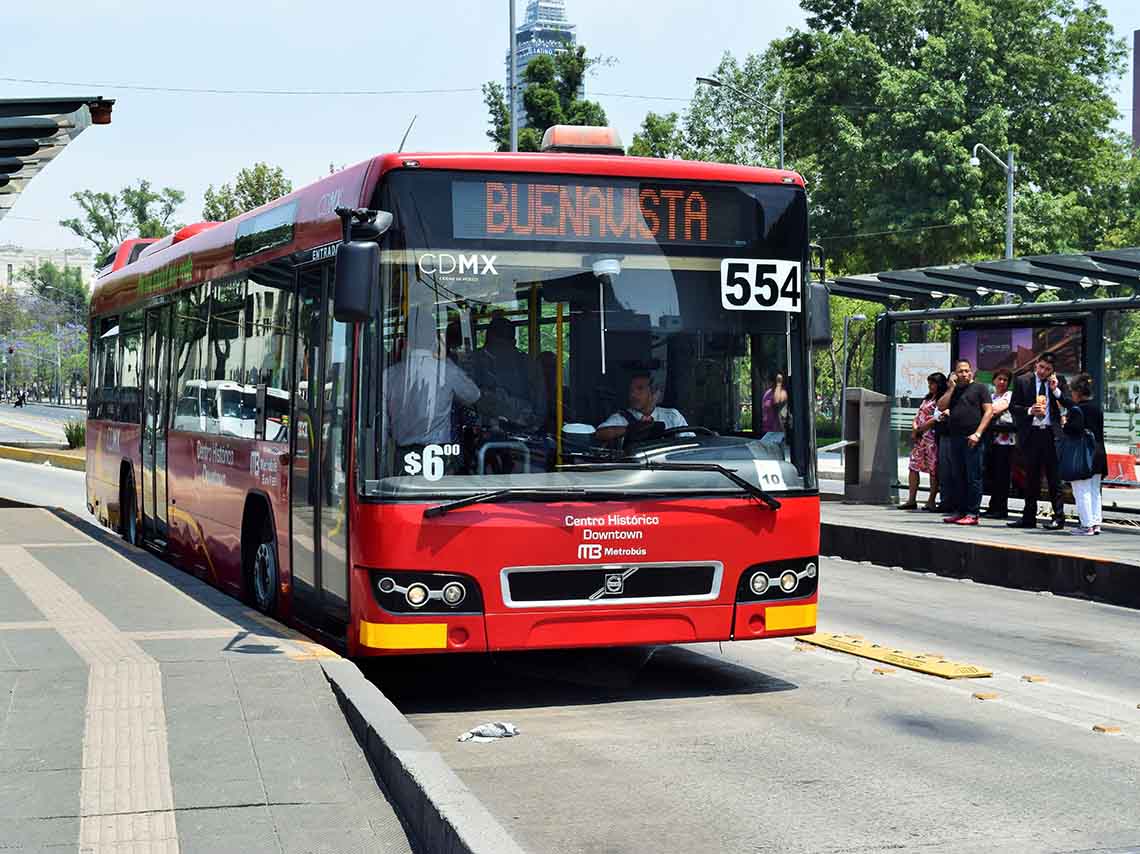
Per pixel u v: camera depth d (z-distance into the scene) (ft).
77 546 52.06
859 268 180.45
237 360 40.14
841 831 20.48
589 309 29.17
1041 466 61.05
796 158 197.57
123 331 58.75
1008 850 19.57
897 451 74.08
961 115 165.48
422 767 20.34
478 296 28.66
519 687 31.53
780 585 29.84
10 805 19.76
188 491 46.14
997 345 67.21
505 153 29.14
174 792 20.44
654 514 28.73
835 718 28.22
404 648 27.63
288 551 34.76
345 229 28.27
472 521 27.84
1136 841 20.01
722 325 29.91
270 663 28.40
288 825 19.21
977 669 33.32
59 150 41.06
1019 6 171.42
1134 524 61.05
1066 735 26.76
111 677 27.22
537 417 28.63
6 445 163.02
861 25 176.24
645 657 35.17
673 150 214.07
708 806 21.83
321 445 31.76
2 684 26.55
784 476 29.99
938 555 54.85
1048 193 170.40
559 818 21.17
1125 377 67.10
